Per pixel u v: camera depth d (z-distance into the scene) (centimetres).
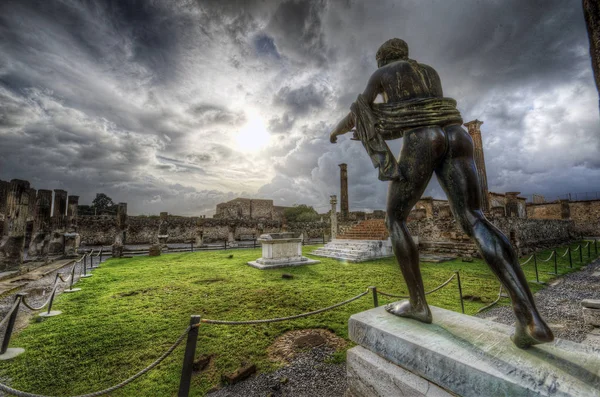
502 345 158
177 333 369
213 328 388
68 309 475
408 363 168
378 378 183
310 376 274
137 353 315
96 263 1092
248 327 391
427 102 195
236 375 265
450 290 608
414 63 212
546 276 753
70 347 329
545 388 117
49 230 1280
